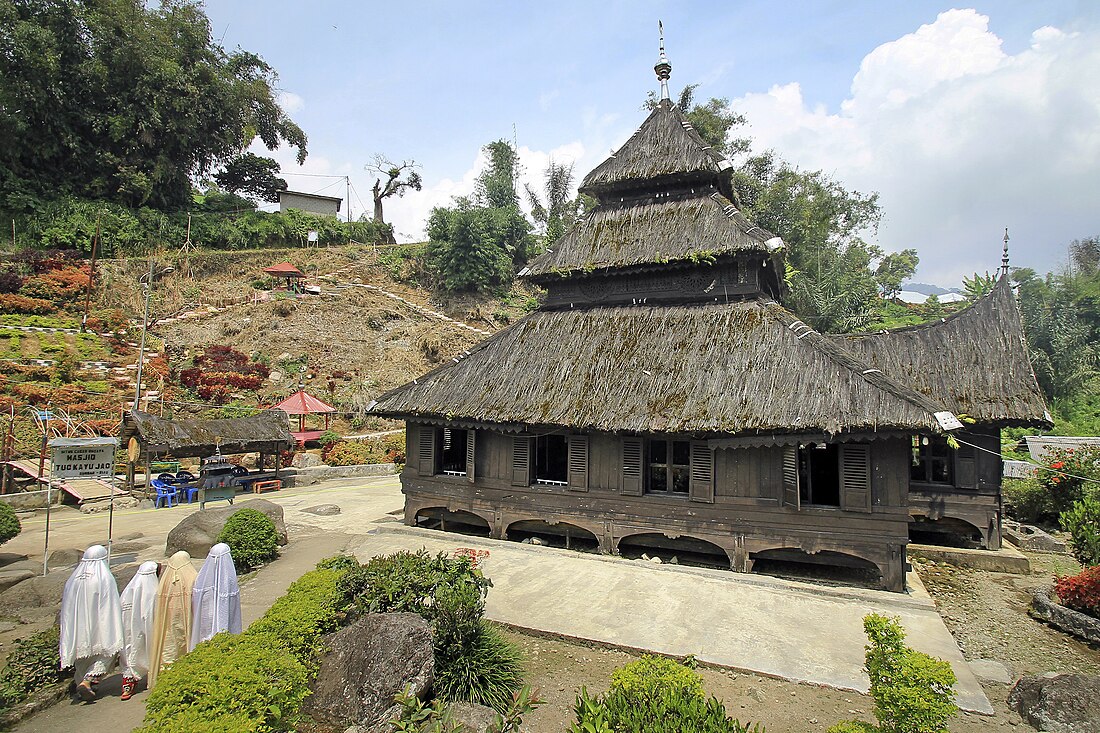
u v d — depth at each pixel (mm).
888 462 12039
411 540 15945
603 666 8977
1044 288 50656
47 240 38312
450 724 6734
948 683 5594
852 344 18453
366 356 39531
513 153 62938
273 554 14305
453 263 49375
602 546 14398
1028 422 15047
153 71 44094
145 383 30531
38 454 23344
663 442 15305
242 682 6070
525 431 14781
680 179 17344
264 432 25594
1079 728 7055
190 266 42812
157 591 8102
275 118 55156
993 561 14922
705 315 15547
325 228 54406
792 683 8344
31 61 38562
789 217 45281
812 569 13727
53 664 8164
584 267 16859
